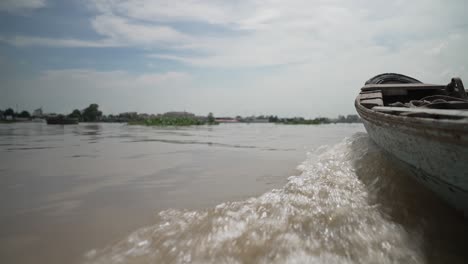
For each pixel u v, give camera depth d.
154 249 2.28
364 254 2.20
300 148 9.60
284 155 7.76
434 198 3.10
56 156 7.34
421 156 2.84
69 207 3.32
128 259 2.15
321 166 4.94
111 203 3.47
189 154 7.96
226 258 2.13
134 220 2.89
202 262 2.09
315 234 2.45
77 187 4.25
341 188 3.60
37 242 2.42
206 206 3.30
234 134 19.39
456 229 2.55
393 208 2.95
